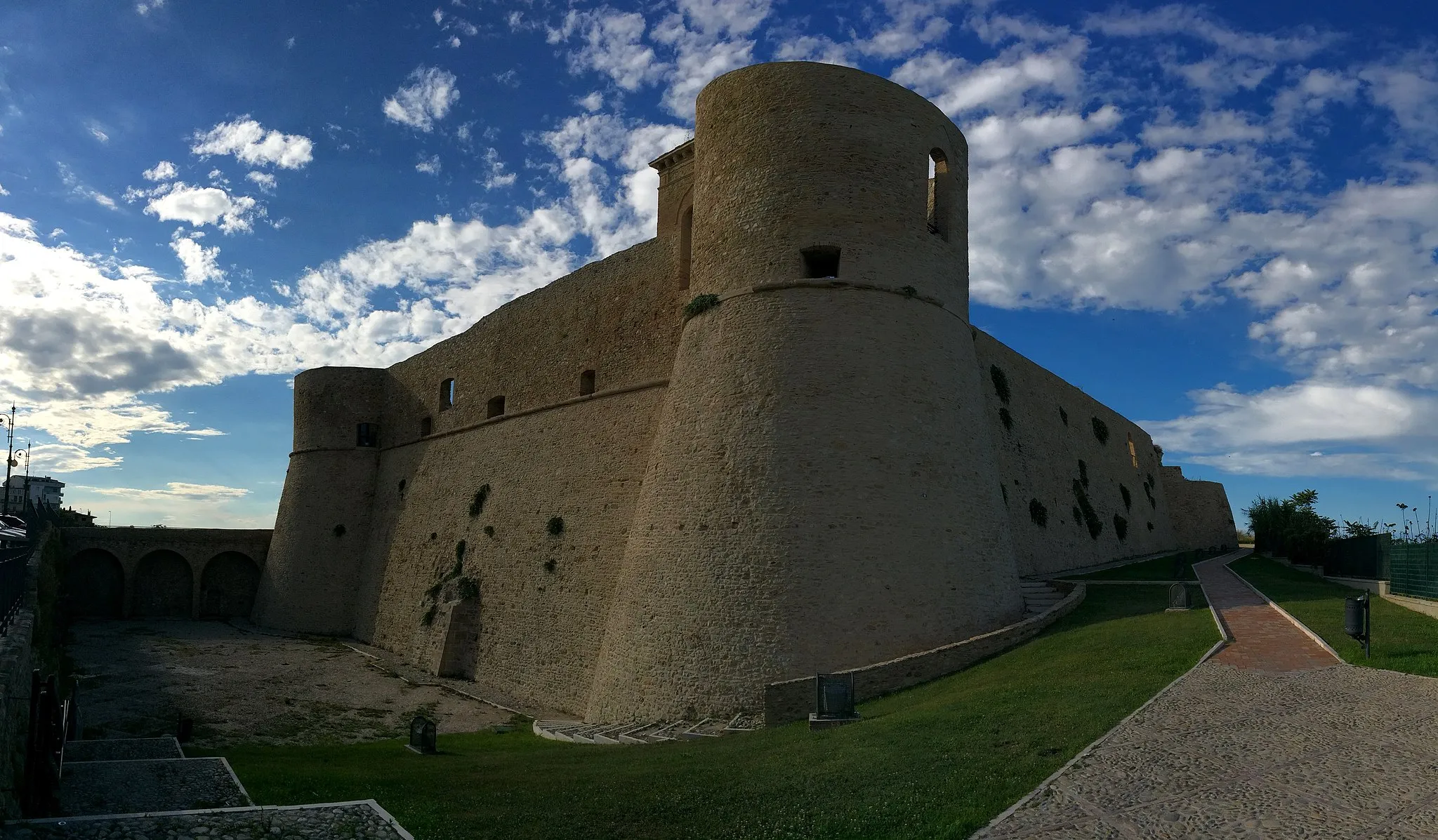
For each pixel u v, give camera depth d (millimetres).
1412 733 10148
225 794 12547
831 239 22609
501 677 29828
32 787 11641
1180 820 8039
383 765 16078
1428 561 21078
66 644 34250
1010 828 8141
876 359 22047
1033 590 26406
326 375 46531
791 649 19656
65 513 50875
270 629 43094
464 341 40281
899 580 20578
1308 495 48094
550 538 30297
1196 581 29672
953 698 15312
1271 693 12328
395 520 41594
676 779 12047
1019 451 36438
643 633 21828
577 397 31844
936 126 24938
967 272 25469
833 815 9320
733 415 22172
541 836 9922
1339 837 7484
